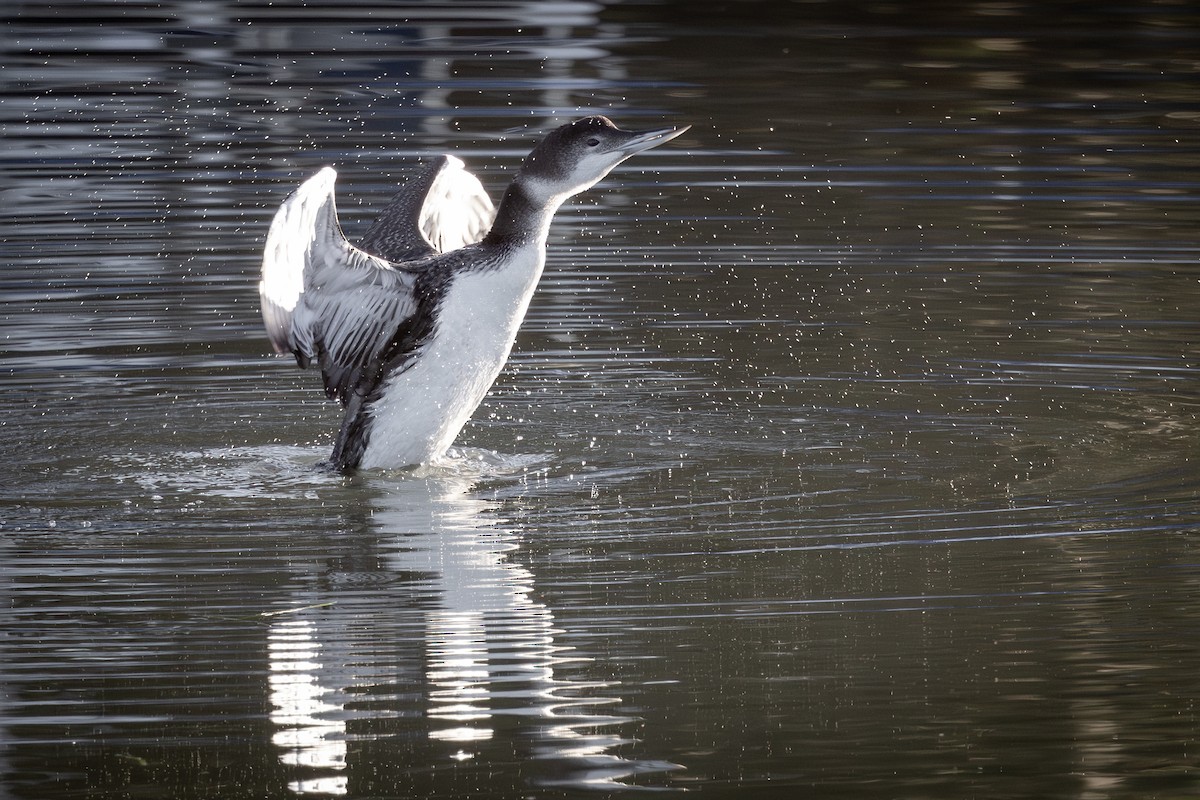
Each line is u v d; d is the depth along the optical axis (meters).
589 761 6.79
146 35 23.80
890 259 16.11
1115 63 23.14
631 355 13.62
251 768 6.73
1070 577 8.66
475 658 7.71
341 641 7.90
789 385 12.80
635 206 17.89
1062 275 15.55
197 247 16.44
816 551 9.12
